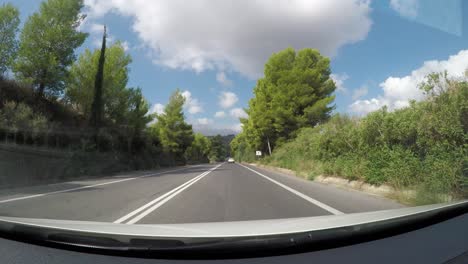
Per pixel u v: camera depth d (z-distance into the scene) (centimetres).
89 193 1023
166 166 4588
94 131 2533
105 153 2645
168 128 5497
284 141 3234
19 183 1429
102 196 938
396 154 886
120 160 2916
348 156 1229
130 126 3222
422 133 816
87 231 293
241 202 767
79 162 2134
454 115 725
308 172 1656
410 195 766
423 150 861
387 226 332
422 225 374
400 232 348
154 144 4525
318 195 888
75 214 633
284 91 3073
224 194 938
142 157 3634
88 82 2800
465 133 725
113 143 2912
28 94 2194
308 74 2936
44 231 305
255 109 4019
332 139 1470
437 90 791
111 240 277
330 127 1579
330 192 955
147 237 270
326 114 2878
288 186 1161
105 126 2803
